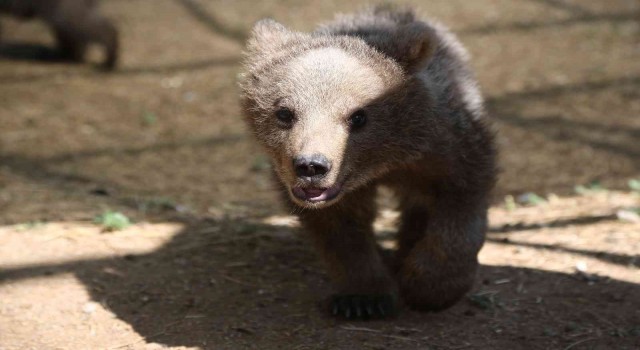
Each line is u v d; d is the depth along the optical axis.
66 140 17.95
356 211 9.20
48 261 10.53
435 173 8.89
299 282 10.14
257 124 8.73
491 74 21.88
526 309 9.20
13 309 9.27
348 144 8.26
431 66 9.23
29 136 18.06
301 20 25.88
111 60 22.67
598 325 8.77
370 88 8.23
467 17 25.91
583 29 24.61
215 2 28.00
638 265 10.12
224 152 17.62
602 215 12.17
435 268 8.91
